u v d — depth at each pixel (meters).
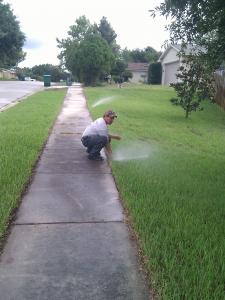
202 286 3.30
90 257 3.92
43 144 9.28
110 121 8.00
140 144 10.14
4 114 14.67
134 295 3.31
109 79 52.94
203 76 17.52
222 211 5.23
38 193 5.81
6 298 3.23
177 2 7.02
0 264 3.76
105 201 5.54
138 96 28.91
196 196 5.85
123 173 6.79
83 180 6.53
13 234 4.41
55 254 3.97
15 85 40.66
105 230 4.57
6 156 7.43
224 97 22.94
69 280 3.51
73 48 43.84
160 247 4.02
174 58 44.72
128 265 3.78
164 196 5.64
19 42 68.88
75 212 5.10
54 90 32.38
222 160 8.98
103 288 3.40
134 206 5.13
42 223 4.73
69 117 14.67
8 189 5.61
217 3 6.70
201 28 7.34
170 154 9.12
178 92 18.44
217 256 3.85
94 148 7.84
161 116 18.08
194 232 4.39
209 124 16.48
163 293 3.23
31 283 3.45
